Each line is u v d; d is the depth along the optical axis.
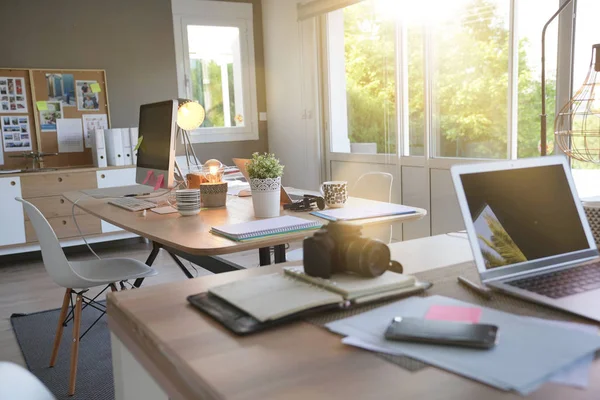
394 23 4.13
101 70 4.76
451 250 1.27
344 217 1.85
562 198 1.10
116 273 2.30
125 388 0.99
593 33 2.88
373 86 4.41
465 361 0.65
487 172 1.02
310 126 5.04
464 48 3.65
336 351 0.71
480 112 3.60
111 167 4.52
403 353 0.69
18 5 4.44
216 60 5.37
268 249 1.98
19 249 4.26
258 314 0.80
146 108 2.71
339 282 0.90
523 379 0.60
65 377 2.34
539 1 3.14
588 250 1.09
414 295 0.92
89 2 4.69
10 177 4.18
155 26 4.98
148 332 0.81
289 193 2.63
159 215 2.11
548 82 3.13
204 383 0.64
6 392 0.98
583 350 0.66
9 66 4.45
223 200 2.26
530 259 1.01
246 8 5.44
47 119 4.61
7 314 3.21
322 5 4.63
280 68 5.37
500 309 0.85
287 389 0.61
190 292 0.99
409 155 4.20
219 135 5.44
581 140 2.93
